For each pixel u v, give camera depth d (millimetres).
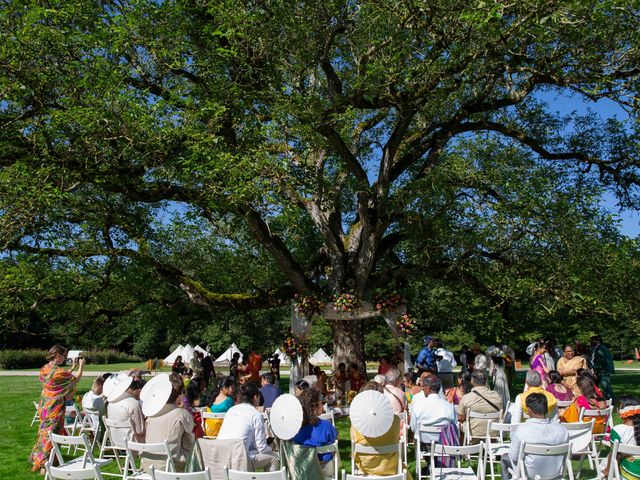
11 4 12234
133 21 12375
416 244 14227
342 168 17516
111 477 7457
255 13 12656
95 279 16141
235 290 20047
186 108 12836
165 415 6203
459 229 13891
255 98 13344
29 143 12742
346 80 15969
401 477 4746
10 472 7832
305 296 15297
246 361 17172
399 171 16500
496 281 13820
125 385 7570
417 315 20875
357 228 16344
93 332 18281
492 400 7496
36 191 11352
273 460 6188
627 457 5160
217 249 19719
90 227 15219
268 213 13047
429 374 7156
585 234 13375
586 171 16391
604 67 12227
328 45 13555
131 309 18375
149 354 59781
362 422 5715
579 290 12930
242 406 6266
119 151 12219
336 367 16141
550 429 5430
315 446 5758
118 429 7066
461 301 18672
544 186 14227
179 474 4699
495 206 13383
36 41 11688
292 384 15125
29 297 13469
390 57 13070
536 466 5324
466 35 12109
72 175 12141
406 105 13570
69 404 9648
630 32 11477
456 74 13523
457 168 14430
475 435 7457
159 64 13203
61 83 12367
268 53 13250
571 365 10680
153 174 13961
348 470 7660
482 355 13109
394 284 16969
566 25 11016
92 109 11305
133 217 15523
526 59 12906
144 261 15461
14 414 14172
